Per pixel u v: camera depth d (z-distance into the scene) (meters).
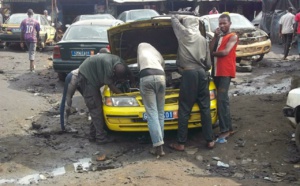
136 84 6.90
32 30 12.55
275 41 20.36
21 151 6.27
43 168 5.71
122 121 6.20
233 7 27.86
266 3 21.33
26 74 12.29
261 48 12.85
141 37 6.80
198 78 5.89
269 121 6.97
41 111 8.41
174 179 5.09
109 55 6.37
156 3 27.75
